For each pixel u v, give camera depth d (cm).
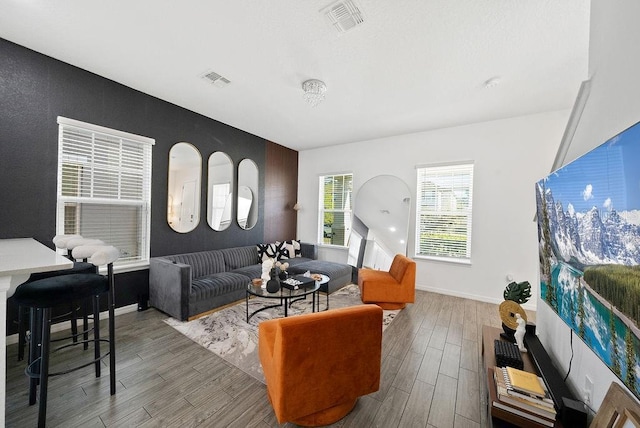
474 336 261
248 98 325
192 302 287
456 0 168
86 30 208
